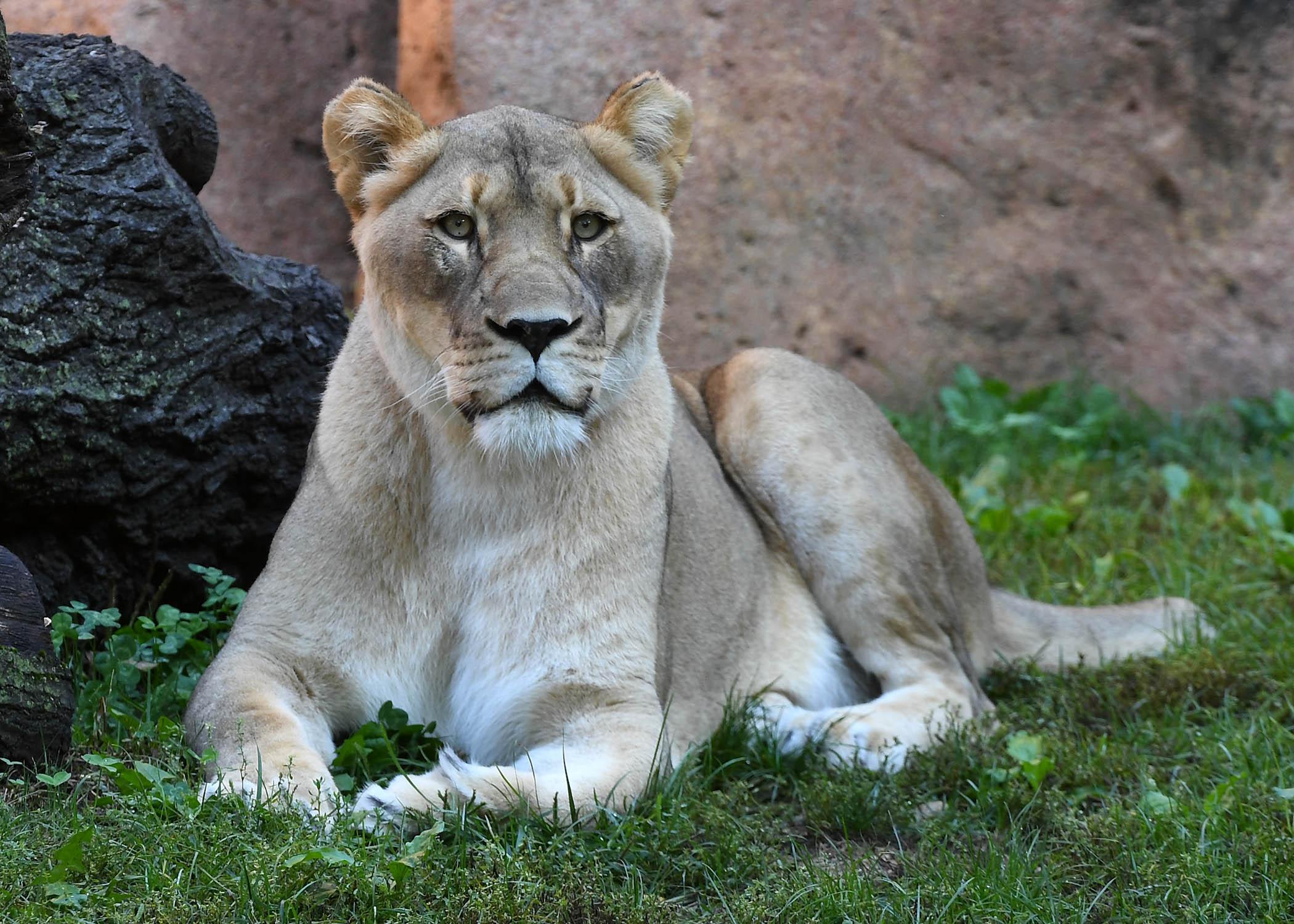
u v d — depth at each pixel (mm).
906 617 8391
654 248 7055
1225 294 15336
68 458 7734
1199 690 8469
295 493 8773
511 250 6480
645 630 7039
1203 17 15086
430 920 5188
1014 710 8438
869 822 6770
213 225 8531
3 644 6219
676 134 7277
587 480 6953
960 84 14891
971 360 15141
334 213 14734
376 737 6793
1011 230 15117
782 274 14570
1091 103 15094
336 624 6895
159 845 5496
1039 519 11781
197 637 8180
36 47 7977
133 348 7922
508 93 13445
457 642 7035
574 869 5605
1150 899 5840
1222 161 15266
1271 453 14266
